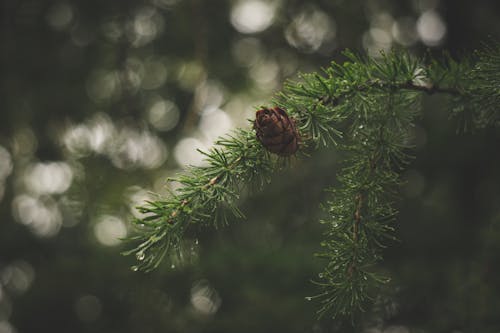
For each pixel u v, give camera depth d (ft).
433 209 13.61
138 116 14.33
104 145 12.73
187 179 4.90
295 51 14.84
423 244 12.76
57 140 14.93
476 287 11.18
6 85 14.70
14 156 15.11
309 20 14.71
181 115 15.34
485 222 13.05
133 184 11.98
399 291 11.43
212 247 13.52
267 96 15.08
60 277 13.79
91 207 11.59
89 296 13.76
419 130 13.99
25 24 14.64
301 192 14.52
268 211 14.58
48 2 14.57
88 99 15.07
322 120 5.27
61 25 14.80
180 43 14.97
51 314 14.33
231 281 12.51
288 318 11.32
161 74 15.31
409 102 5.79
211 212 4.86
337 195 5.39
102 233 14.35
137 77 15.06
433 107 13.70
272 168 5.17
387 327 11.21
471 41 13.61
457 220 13.50
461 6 13.71
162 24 14.76
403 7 14.80
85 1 14.47
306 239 13.69
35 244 15.19
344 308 5.13
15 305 14.70
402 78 5.53
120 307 13.62
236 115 15.62
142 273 13.02
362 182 5.31
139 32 14.88
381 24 14.94
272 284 12.23
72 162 12.45
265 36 14.97
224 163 5.01
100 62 14.90
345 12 14.49
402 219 13.26
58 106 14.98
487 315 10.63
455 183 14.16
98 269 13.41
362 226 5.22
